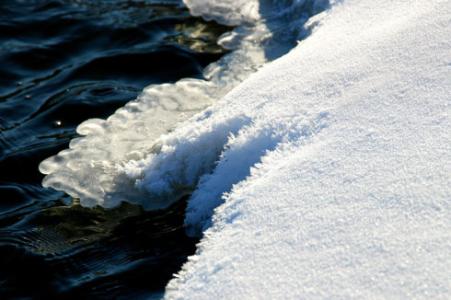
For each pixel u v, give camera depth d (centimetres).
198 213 339
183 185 363
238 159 328
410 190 242
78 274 321
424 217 230
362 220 239
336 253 232
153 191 365
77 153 404
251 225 263
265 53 484
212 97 446
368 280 218
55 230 351
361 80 310
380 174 255
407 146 261
